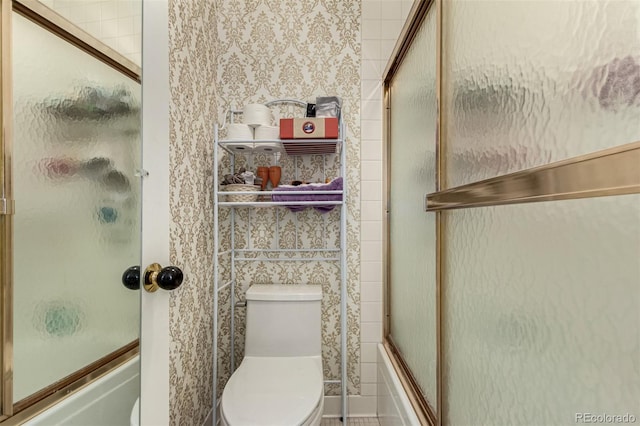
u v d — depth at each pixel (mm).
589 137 385
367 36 1528
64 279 630
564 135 421
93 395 638
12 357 578
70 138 647
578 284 401
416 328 1104
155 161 729
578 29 404
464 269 719
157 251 710
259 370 1188
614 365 355
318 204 1368
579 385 400
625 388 344
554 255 438
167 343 736
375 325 1528
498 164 575
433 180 929
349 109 1528
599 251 372
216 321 1323
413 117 1158
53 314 617
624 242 342
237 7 1516
